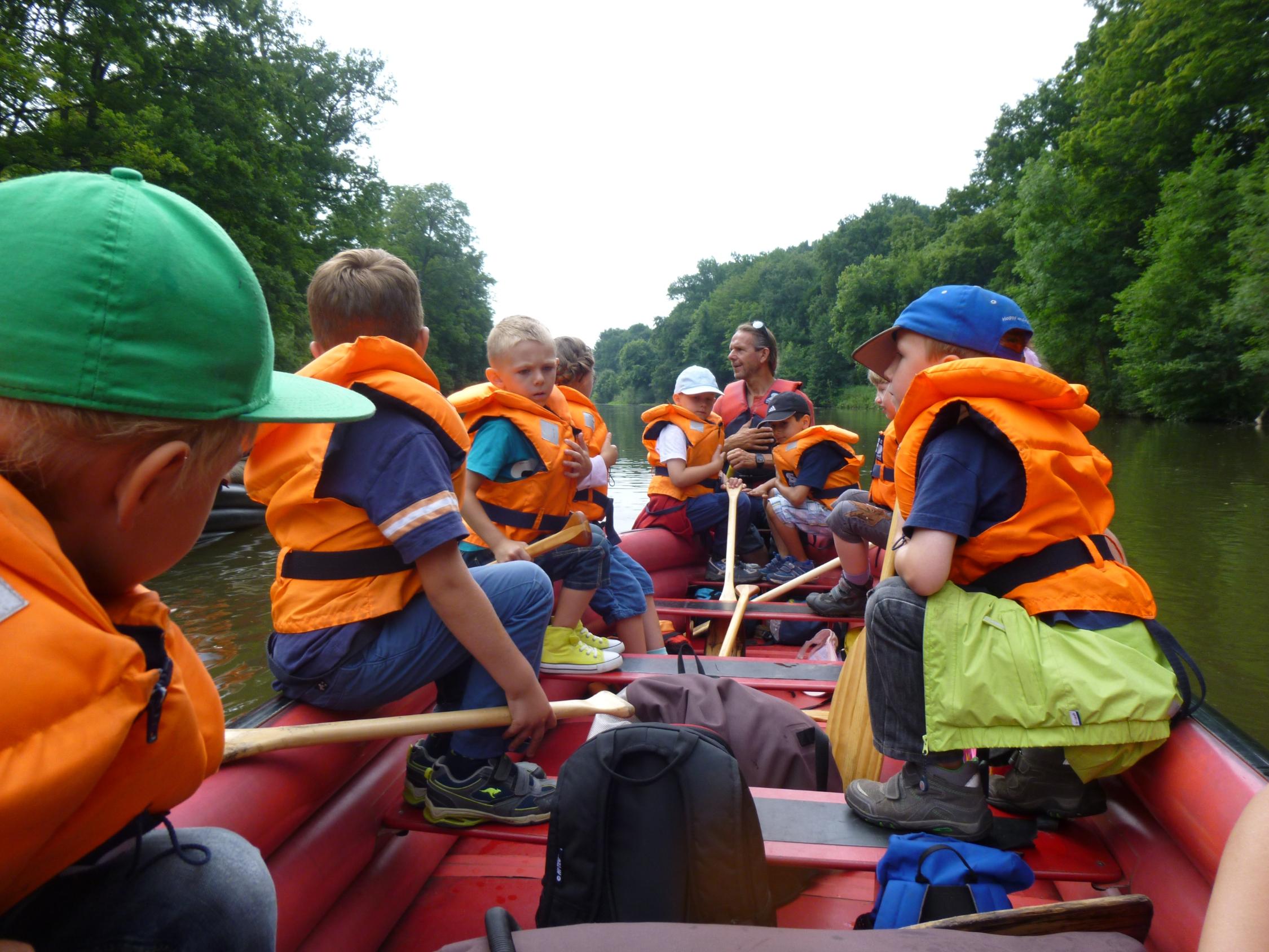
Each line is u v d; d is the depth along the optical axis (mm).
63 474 648
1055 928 1063
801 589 4105
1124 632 1390
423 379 1493
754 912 1253
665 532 4125
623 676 2398
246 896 804
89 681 579
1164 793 1341
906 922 1258
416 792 1638
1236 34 22094
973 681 1359
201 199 16594
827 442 4199
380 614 1444
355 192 23562
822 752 1905
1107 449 16906
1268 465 14078
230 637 5328
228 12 17844
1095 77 27031
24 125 14188
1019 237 28234
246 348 730
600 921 1265
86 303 624
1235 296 18938
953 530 1398
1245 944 678
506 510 2398
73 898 746
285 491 1435
